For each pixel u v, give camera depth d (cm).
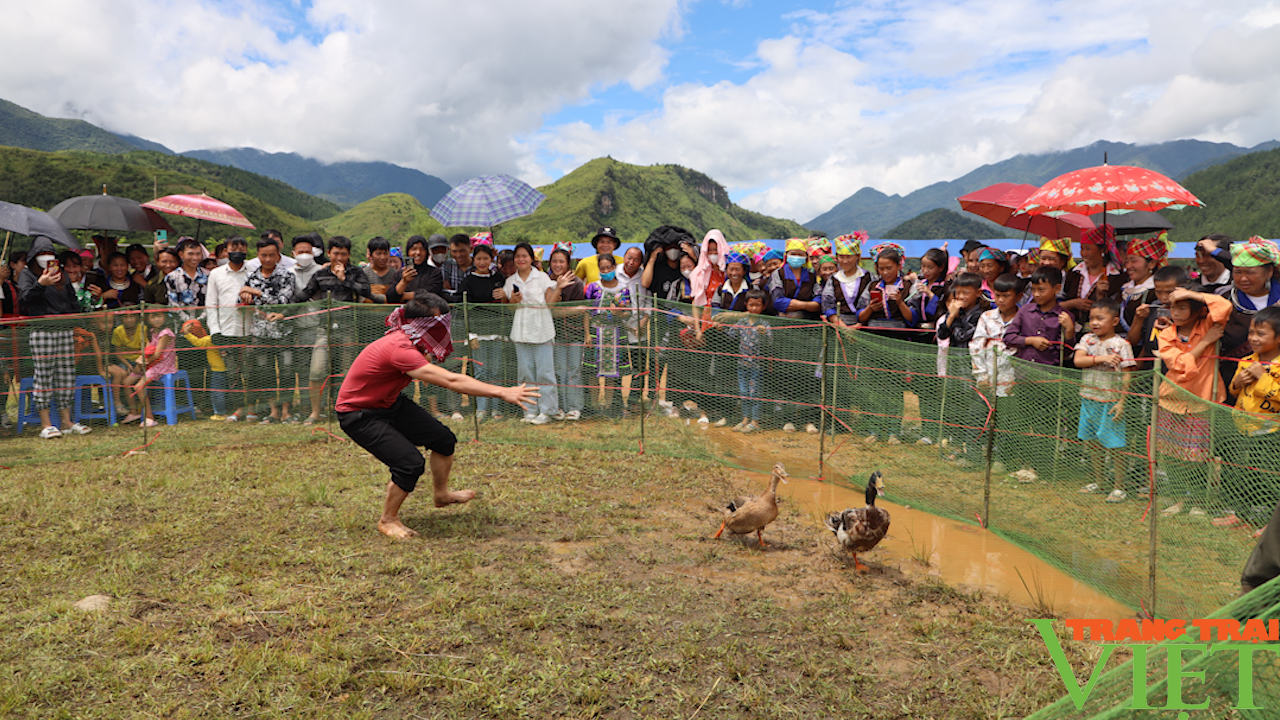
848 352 790
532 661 386
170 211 1180
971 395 694
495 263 1070
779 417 880
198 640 403
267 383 977
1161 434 498
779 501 686
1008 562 546
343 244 1000
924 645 409
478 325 959
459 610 443
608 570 512
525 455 834
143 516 621
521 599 457
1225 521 456
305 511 635
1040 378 629
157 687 357
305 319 954
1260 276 629
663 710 345
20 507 641
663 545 564
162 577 490
